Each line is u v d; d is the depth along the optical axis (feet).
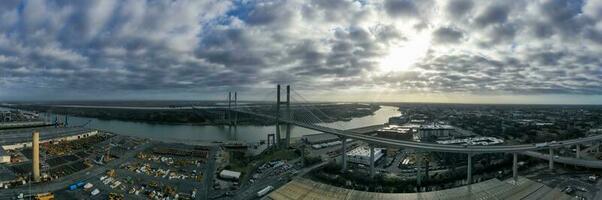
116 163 564.30
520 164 606.14
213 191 434.71
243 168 553.23
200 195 419.33
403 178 527.81
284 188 407.23
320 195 389.80
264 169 563.07
